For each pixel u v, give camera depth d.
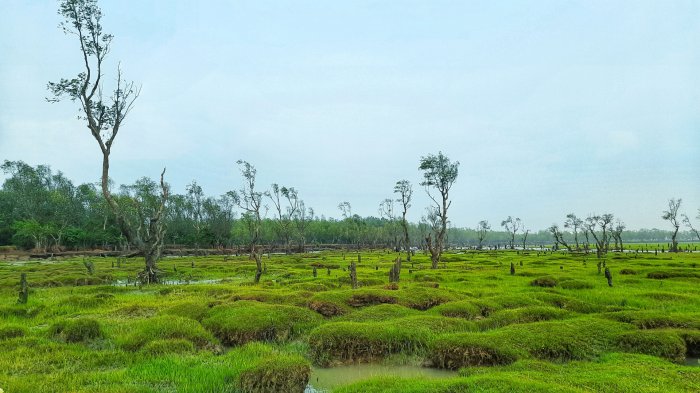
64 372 13.00
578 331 16.11
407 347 16.25
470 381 10.94
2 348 15.23
